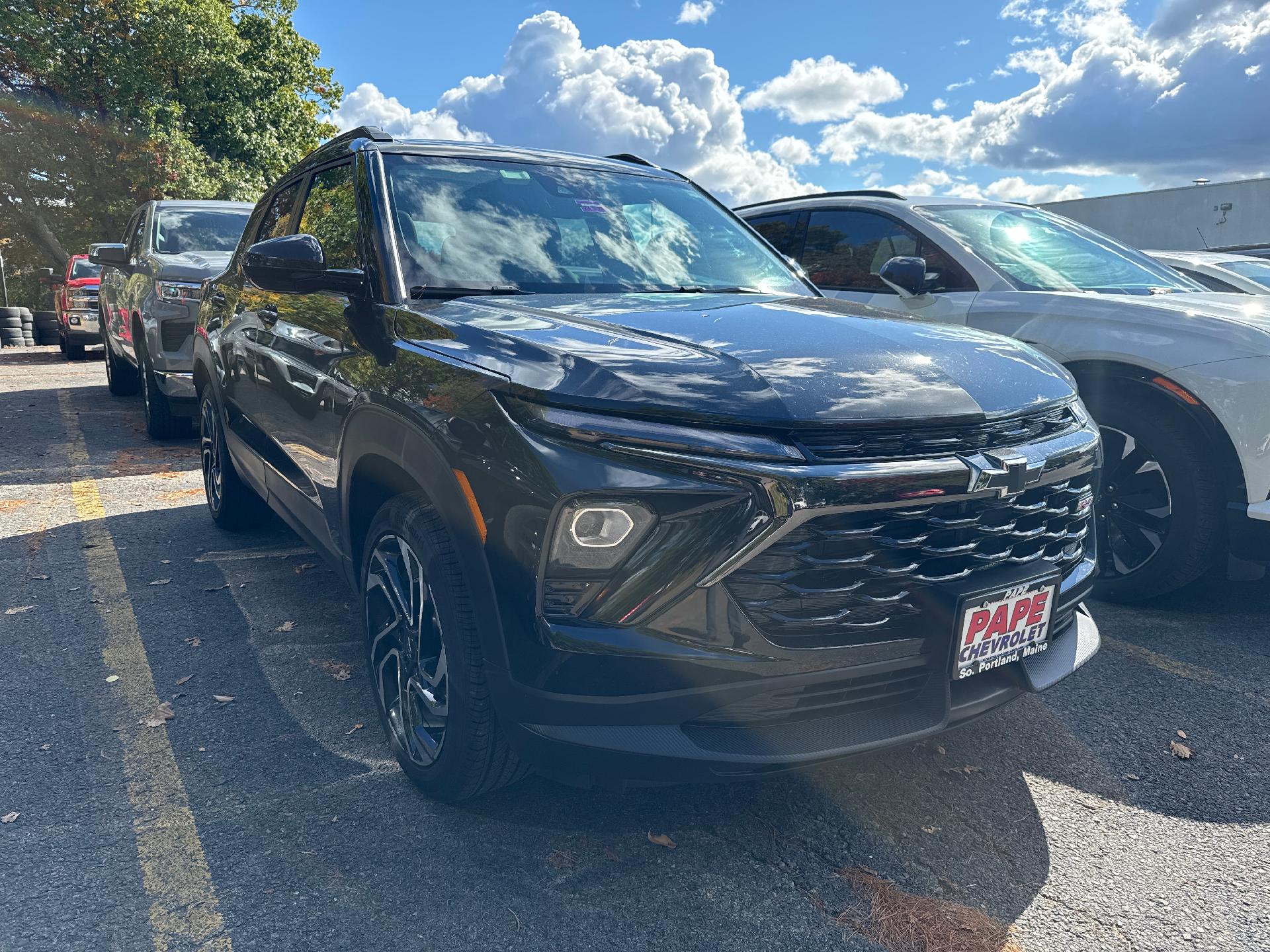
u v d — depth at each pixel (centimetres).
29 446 686
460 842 221
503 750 214
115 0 2248
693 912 201
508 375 203
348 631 347
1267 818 244
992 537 208
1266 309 377
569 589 187
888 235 470
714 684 186
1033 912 205
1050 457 216
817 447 187
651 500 183
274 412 335
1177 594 412
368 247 275
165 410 682
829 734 197
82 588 386
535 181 317
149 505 521
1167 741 283
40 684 299
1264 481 339
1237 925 202
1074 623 254
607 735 188
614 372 193
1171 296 409
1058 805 247
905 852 224
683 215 338
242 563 423
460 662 209
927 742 279
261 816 230
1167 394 354
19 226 2739
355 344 264
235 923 193
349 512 267
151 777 247
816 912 202
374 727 276
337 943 188
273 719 280
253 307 373
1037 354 253
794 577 187
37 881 204
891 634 199
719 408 187
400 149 309
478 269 274
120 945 186
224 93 2480
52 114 2259
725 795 246
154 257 696
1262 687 321
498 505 194
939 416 198
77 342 1449
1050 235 473
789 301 274
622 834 227
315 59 2823
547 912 199
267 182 2586
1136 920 203
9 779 244
